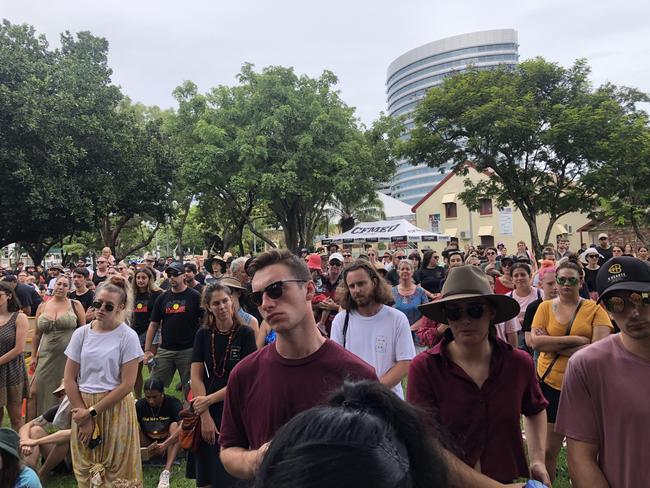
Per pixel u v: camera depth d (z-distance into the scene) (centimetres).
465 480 206
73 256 4591
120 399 380
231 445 214
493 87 1989
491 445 238
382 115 2903
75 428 385
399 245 2138
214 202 3291
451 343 257
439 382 247
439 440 122
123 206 2523
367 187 2677
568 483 403
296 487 90
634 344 200
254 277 204
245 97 2600
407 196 11775
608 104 1952
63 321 594
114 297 391
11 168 1908
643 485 190
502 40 12544
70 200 2095
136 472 389
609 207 2111
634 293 191
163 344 611
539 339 391
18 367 554
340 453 91
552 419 374
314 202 2917
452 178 3972
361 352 371
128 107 3303
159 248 7031
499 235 3756
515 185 2133
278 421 197
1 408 547
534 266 1068
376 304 378
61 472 486
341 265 704
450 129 2141
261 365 209
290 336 199
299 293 199
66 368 392
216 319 389
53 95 2031
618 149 1875
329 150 2514
